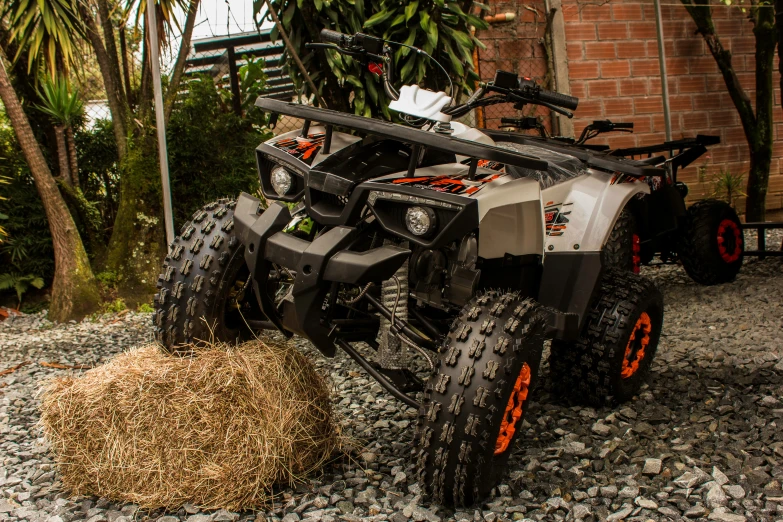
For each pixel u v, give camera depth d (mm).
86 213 6387
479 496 2152
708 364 3568
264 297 2318
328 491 2277
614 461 2482
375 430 2824
